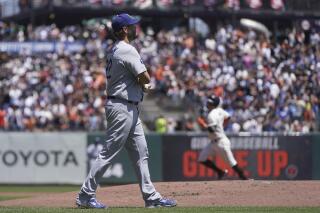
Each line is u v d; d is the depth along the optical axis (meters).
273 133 66.06
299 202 30.00
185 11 102.56
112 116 27.02
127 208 27.08
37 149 68.31
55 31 101.50
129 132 27.19
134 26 27.56
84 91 85.25
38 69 92.62
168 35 98.81
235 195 32.41
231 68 86.31
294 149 65.88
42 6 101.56
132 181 66.81
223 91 80.50
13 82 88.75
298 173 65.81
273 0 101.94
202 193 33.31
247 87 80.25
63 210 26.19
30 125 79.06
